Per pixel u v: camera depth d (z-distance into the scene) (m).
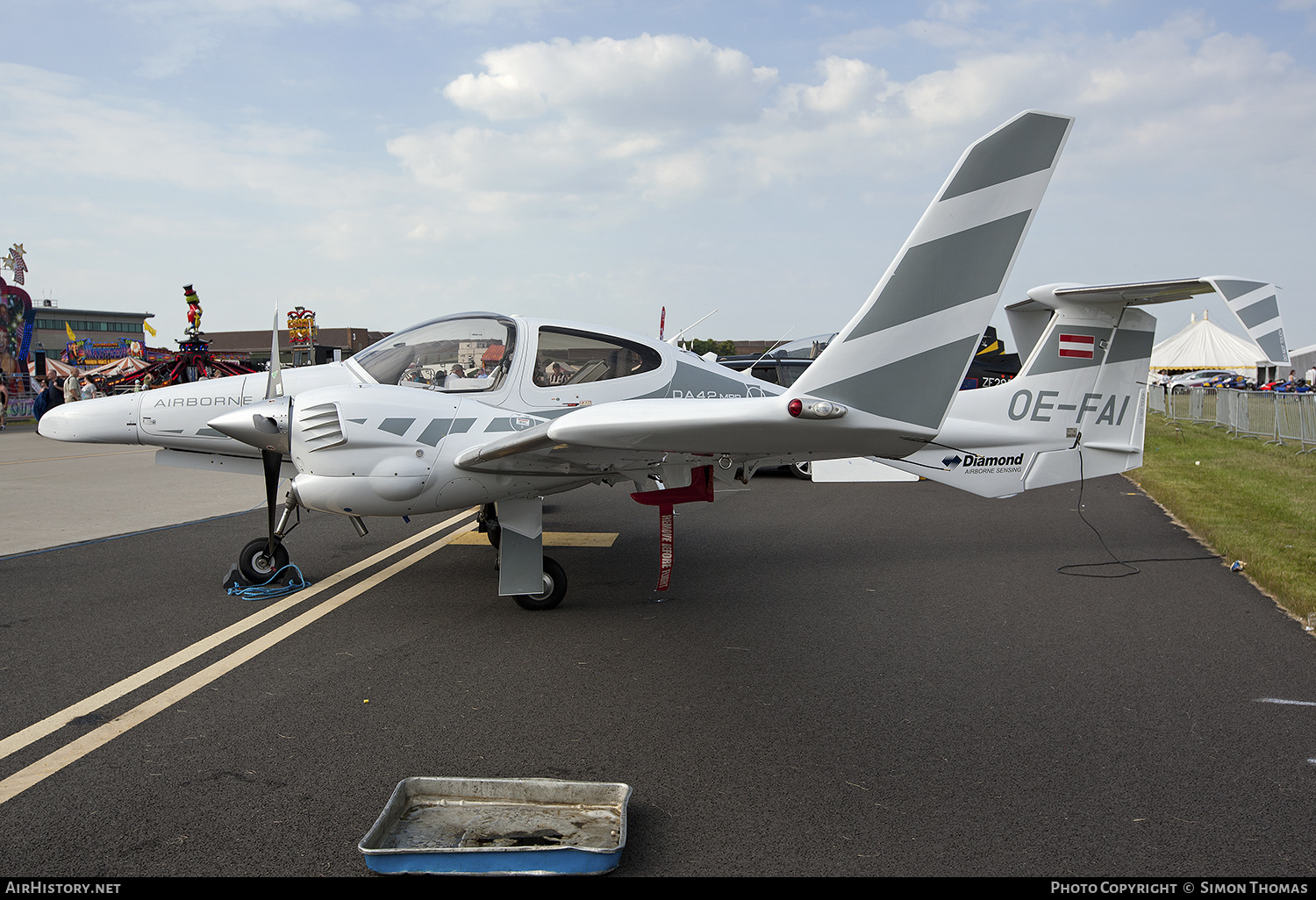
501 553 4.88
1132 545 6.88
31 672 3.85
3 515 8.41
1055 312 6.32
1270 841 2.40
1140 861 2.30
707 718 3.35
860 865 2.28
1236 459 12.41
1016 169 3.92
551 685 3.73
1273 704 3.45
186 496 9.77
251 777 2.81
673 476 4.83
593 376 5.64
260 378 5.88
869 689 3.67
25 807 2.59
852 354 3.81
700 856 2.33
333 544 7.01
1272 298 3.71
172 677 3.79
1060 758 2.96
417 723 3.29
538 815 2.53
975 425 6.22
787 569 6.08
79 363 39.38
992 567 6.12
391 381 5.51
